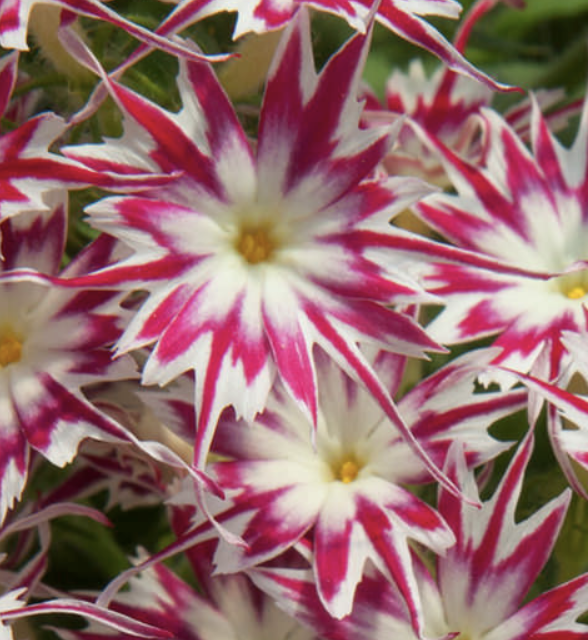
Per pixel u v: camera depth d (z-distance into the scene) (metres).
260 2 0.23
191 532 0.23
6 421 0.23
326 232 0.23
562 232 0.25
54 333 0.23
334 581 0.23
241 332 0.23
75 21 0.23
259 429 0.24
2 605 0.23
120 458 0.24
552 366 0.24
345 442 0.24
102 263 0.23
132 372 0.23
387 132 0.23
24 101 0.25
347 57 0.23
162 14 0.25
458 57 0.23
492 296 0.24
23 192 0.23
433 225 0.25
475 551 0.23
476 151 0.26
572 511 0.24
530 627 0.23
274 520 0.23
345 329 0.23
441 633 0.23
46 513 0.23
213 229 0.23
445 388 0.24
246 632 0.24
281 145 0.23
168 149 0.23
